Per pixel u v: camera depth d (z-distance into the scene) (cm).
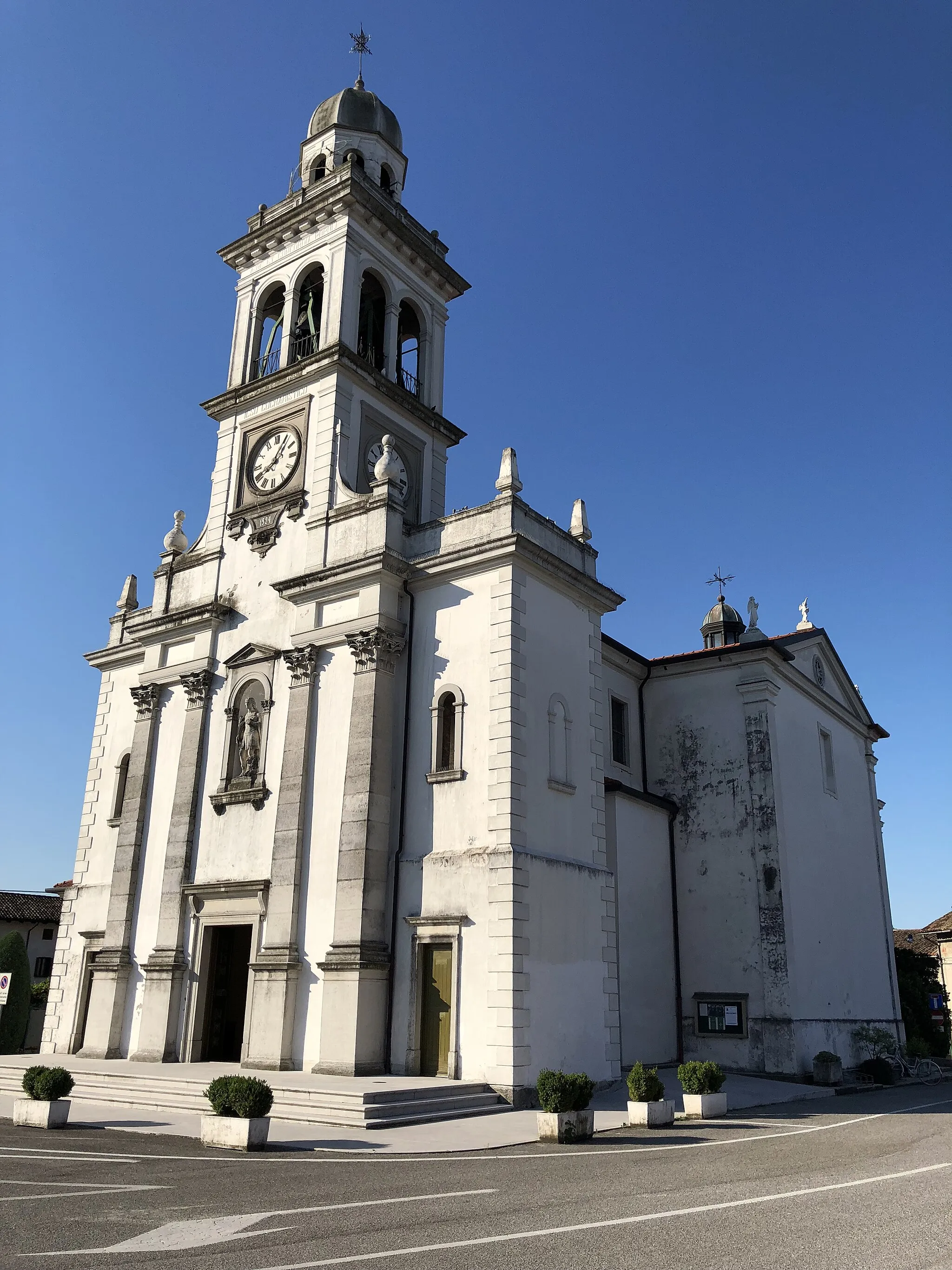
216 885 2462
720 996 2725
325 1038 2098
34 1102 1584
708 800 2923
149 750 2841
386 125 3353
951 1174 1174
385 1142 1467
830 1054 2670
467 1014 2012
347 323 2847
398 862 2225
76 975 2934
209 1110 1766
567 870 2200
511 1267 731
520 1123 1692
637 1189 1072
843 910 3200
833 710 3472
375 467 2673
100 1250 779
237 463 2962
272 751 2505
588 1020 2159
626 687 3064
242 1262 743
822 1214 929
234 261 3247
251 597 2734
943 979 5475
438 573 2370
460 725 2234
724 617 4038
